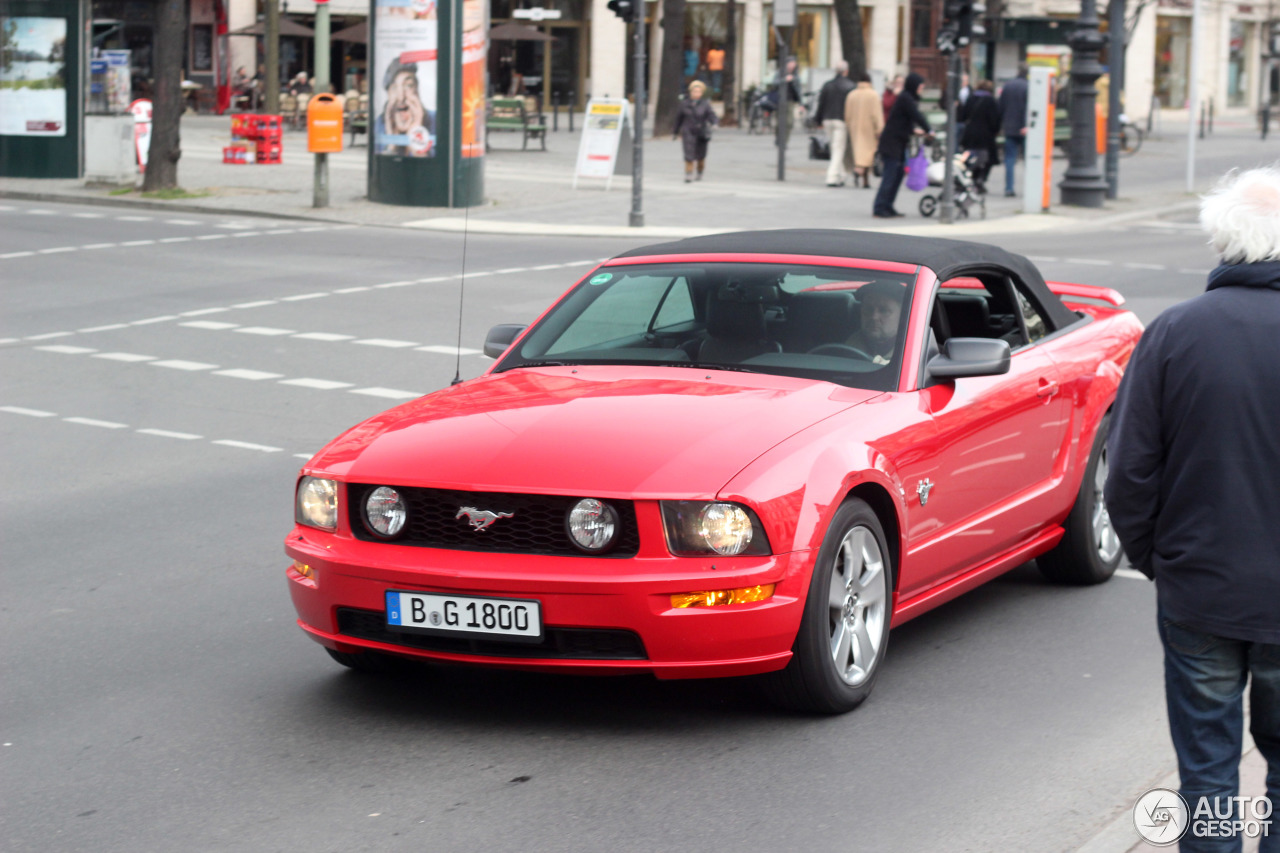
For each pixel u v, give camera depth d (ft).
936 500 18.15
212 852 13.32
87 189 91.66
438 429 16.80
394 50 83.15
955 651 19.31
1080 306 24.80
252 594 21.90
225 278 58.54
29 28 96.37
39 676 18.34
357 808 14.26
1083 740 16.07
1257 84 228.84
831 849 13.30
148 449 31.89
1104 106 128.26
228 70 174.09
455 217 79.66
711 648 15.30
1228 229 11.00
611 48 183.73
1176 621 11.19
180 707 17.20
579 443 16.02
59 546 24.56
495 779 14.96
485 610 15.47
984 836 13.58
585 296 20.30
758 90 174.29
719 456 15.75
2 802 14.49
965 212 83.15
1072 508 21.91
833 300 19.08
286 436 33.14
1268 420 10.82
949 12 77.97
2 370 40.88
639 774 15.06
